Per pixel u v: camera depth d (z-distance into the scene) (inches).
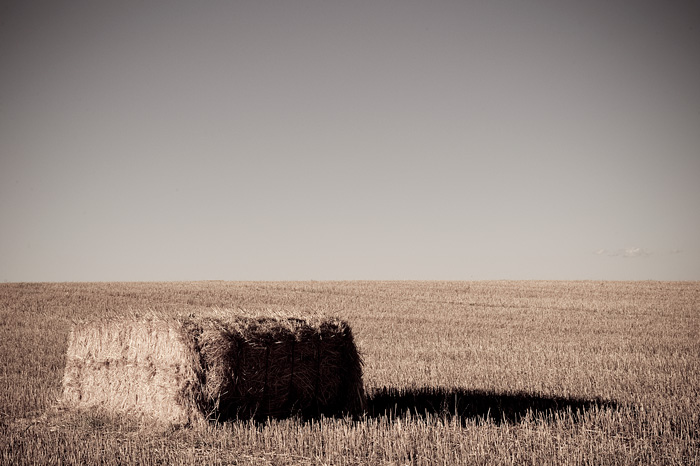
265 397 354.6
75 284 1792.6
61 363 621.0
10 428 348.2
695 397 434.3
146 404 363.6
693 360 652.1
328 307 1288.1
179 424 338.3
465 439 298.8
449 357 676.7
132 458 279.0
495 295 1587.1
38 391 462.0
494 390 467.2
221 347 342.3
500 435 310.5
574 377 526.9
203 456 284.0
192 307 1254.3
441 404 408.2
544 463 263.4
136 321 374.9
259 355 353.4
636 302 1425.9
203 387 339.0
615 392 453.7
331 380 376.2
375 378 522.6
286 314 390.9
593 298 1520.7
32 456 281.3
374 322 1052.5
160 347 354.9
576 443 295.7
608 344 800.3
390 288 1765.5
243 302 1376.7
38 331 905.5
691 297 1537.9
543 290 1721.2
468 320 1092.5
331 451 286.5
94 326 409.1
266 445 299.4
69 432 335.0
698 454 280.5
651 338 868.0
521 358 662.5
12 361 631.8
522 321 1082.7
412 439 303.3
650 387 480.4
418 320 1090.7
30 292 1519.4
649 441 302.2
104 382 398.0
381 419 344.8
